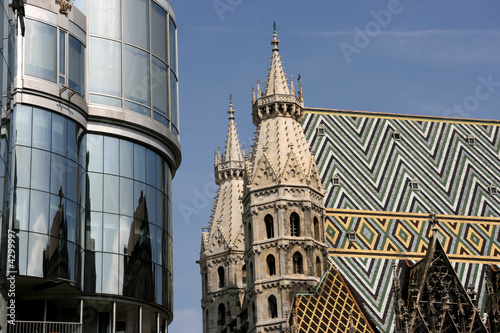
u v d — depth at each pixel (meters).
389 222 112.38
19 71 71.31
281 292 99.88
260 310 100.62
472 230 114.81
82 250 73.56
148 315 79.44
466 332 97.31
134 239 76.56
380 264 106.81
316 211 105.56
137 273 76.00
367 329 98.62
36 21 73.06
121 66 79.06
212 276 122.81
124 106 78.31
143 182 78.75
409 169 119.31
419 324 97.25
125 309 76.56
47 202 70.19
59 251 69.94
